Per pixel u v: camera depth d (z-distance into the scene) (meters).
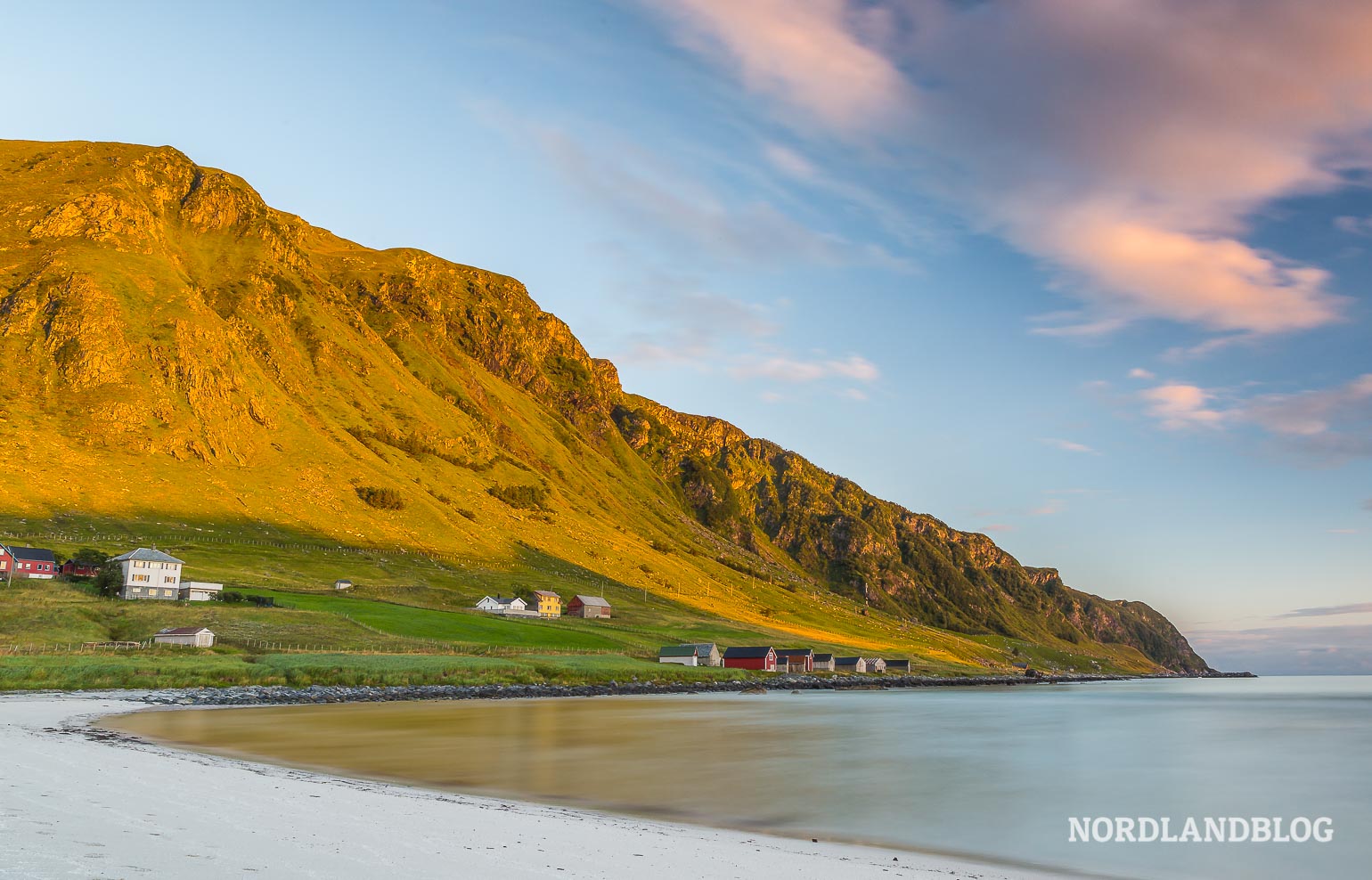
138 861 19.09
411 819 28.14
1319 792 47.97
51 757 37.22
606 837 27.75
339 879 19.38
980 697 170.38
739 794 41.12
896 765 54.62
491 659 142.75
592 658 167.88
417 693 108.25
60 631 118.81
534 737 64.31
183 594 156.62
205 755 45.12
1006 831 35.19
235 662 111.19
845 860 27.25
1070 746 70.44
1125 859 31.34
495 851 23.89
